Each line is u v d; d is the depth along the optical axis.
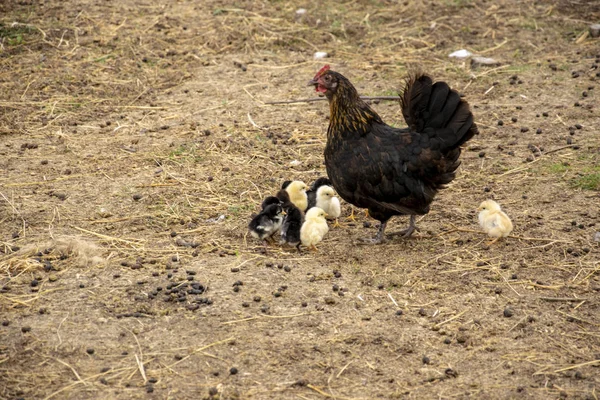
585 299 7.95
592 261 8.66
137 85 13.98
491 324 7.56
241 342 7.20
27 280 8.20
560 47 15.47
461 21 16.56
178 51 15.23
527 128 12.34
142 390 6.54
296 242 8.99
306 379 6.70
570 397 6.52
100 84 13.85
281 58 15.26
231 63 14.97
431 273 8.52
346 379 6.73
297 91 13.84
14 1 16.50
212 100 13.51
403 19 16.72
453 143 8.60
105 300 7.84
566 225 9.47
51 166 11.12
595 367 6.92
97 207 9.96
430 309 7.81
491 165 11.24
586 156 11.30
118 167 11.12
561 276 8.40
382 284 8.26
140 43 15.28
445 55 15.31
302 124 12.68
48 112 12.88
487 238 9.27
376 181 8.84
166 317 7.56
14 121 12.54
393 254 8.97
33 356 6.94
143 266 8.57
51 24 15.67
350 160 8.94
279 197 9.42
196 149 11.73
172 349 7.08
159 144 11.88
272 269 8.55
